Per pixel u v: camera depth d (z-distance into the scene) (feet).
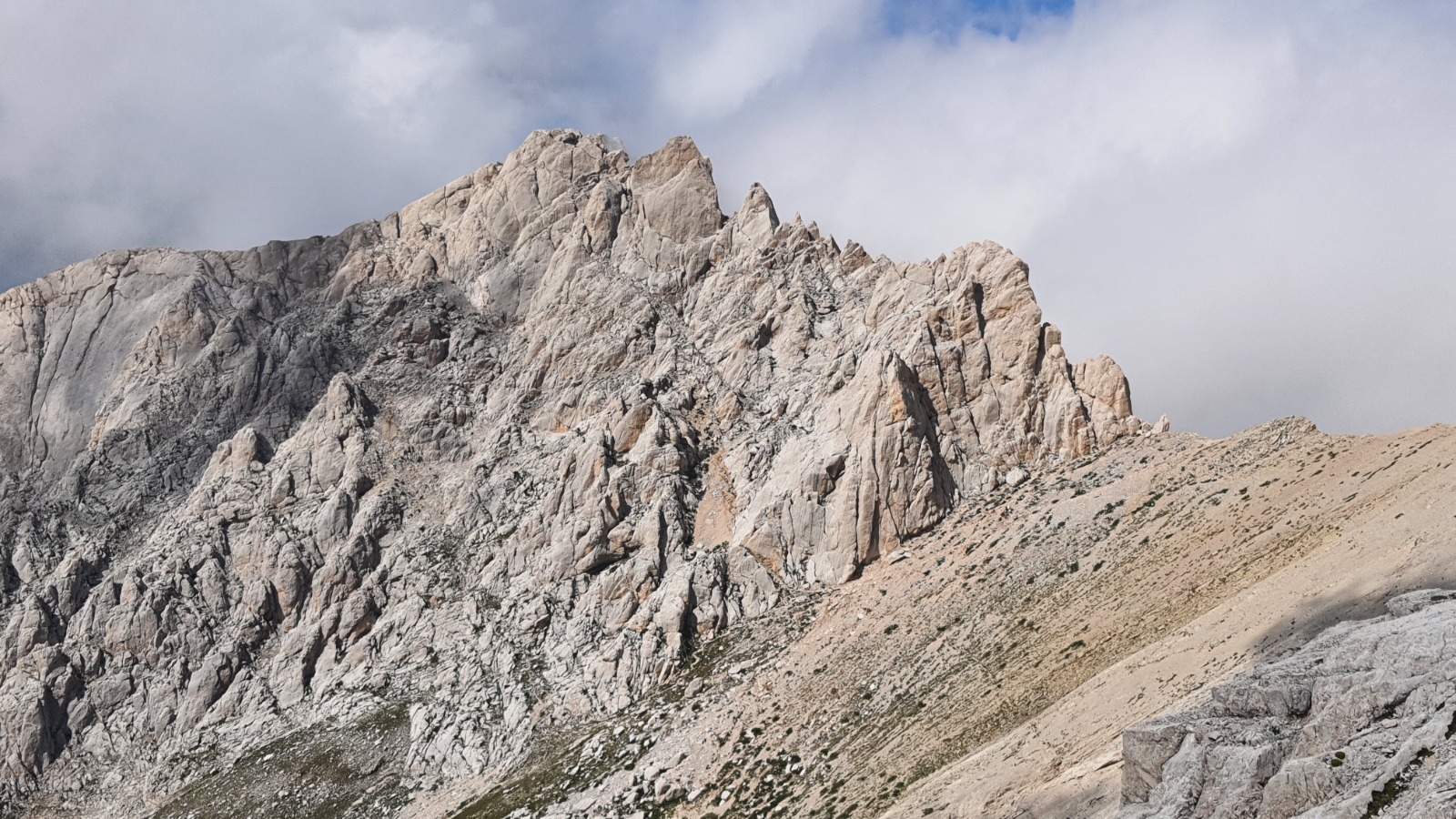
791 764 331.98
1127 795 183.32
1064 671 301.63
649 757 367.66
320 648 518.78
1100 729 237.04
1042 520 418.72
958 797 248.32
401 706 461.78
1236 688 179.83
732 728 366.02
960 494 467.11
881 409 469.57
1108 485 428.56
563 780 374.63
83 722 510.58
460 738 424.46
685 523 489.26
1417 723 143.13
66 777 490.08
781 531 459.73
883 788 289.12
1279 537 307.99
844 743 330.95
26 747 494.18
